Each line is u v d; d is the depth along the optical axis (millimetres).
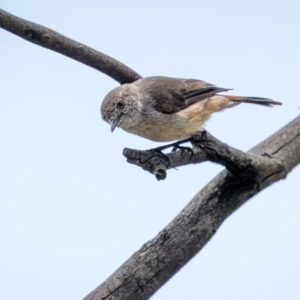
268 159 7270
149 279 7203
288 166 7531
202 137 7320
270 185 7516
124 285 7199
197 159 7465
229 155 7031
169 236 7262
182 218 7312
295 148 7676
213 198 7285
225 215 7309
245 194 7316
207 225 7258
